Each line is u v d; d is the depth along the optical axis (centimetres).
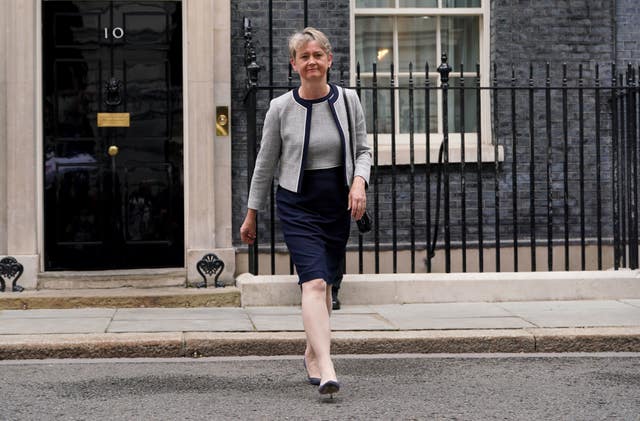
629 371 533
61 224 797
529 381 504
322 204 449
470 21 873
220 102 795
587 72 855
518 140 847
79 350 569
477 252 835
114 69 804
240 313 691
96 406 444
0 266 758
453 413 430
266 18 818
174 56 810
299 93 455
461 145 741
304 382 501
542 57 850
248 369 538
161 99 809
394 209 737
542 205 847
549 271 755
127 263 805
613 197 767
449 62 872
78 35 800
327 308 464
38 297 725
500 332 603
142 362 560
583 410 437
